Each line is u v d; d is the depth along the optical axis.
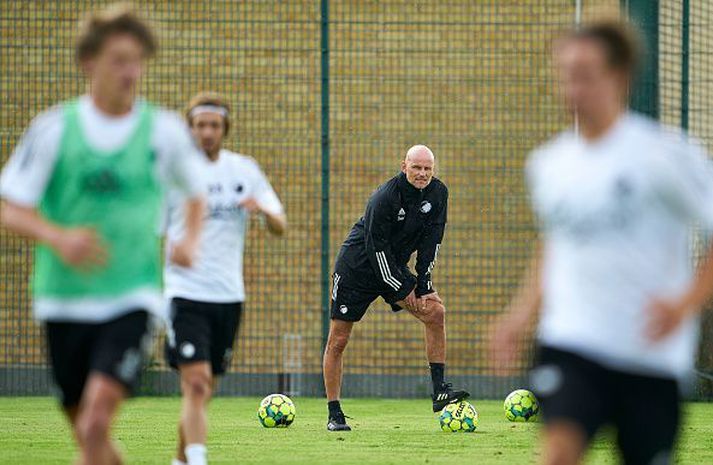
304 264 50.09
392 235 37.56
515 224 49.16
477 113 49.50
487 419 41.41
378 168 49.84
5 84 49.78
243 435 35.53
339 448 32.03
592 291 14.50
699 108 47.91
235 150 50.03
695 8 47.97
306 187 50.00
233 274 24.70
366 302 37.25
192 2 50.19
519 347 47.41
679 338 14.52
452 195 49.34
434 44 49.72
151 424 38.66
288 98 50.03
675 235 14.52
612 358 14.40
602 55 14.07
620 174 14.33
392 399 49.75
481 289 49.19
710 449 32.03
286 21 49.84
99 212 17.25
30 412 43.03
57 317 17.42
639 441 14.41
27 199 17.00
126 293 17.34
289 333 50.06
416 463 28.73
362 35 49.91
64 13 49.81
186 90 50.16
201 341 24.03
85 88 49.84
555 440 14.26
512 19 49.62
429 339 38.50
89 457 16.84
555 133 49.28
